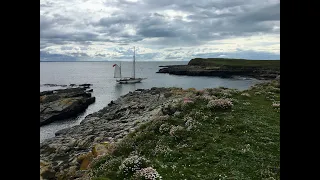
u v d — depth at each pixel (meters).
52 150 32.53
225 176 12.53
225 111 23.52
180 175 12.99
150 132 20.38
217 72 187.50
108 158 17.97
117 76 167.88
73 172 19.03
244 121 20.50
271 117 21.62
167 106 27.45
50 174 19.56
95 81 176.62
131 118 47.56
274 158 14.33
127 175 13.55
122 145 19.23
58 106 65.44
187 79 162.88
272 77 146.38
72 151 31.72
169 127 20.50
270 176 12.22
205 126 20.16
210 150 15.93
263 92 32.09
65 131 46.56
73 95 87.00
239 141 17.03
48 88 134.62
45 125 56.25
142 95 78.69
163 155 15.96
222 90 33.28
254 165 13.64
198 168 13.80
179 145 17.38
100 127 44.03
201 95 30.77
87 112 70.44
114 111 59.06
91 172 16.08
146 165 14.12
